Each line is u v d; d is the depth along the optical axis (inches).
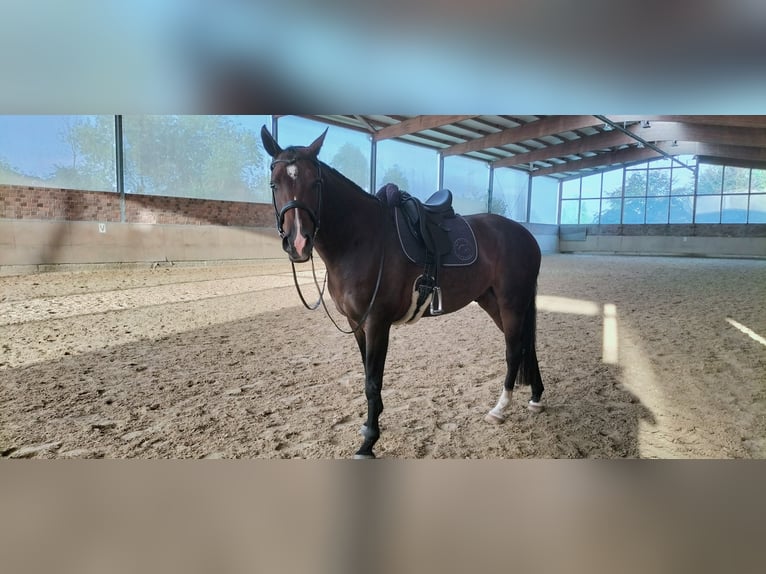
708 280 332.8
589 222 770.2
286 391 105.0
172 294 237.8
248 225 398.9
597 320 190.9
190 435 81.7
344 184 75.5
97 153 313.7
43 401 96.3
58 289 236.4
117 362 124.5
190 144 360.2
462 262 85.0
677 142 627.2
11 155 279.7
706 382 113.4
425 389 107.8
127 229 326.0
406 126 465.1
